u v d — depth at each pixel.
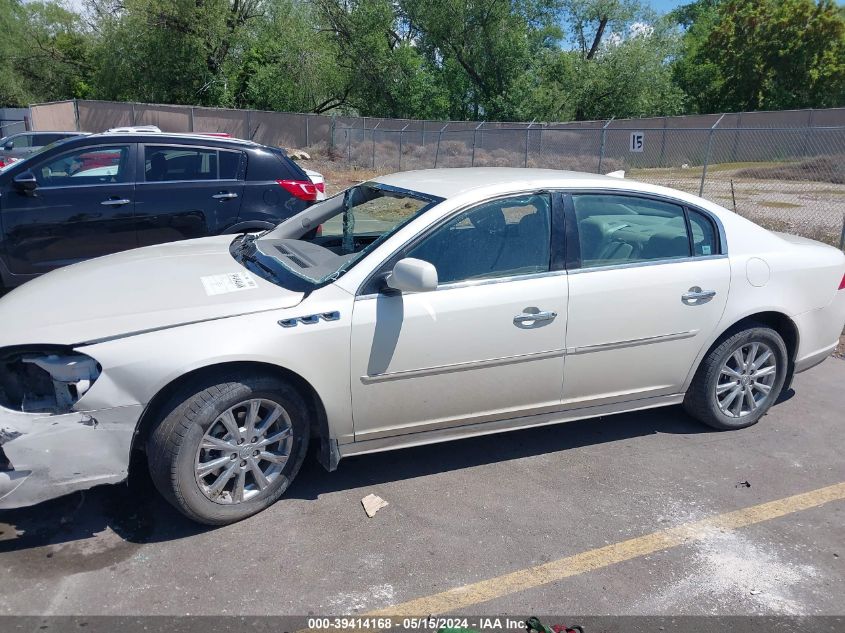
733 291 4.20
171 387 3.10
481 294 3.57
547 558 3.13
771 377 4.53
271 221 7.14
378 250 3.48
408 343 3.43
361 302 3.37
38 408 2.95
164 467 3.06
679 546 3.25
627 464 4.04
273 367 3.24
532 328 3.68
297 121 31.53
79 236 6.48
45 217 6.32
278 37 36.66
